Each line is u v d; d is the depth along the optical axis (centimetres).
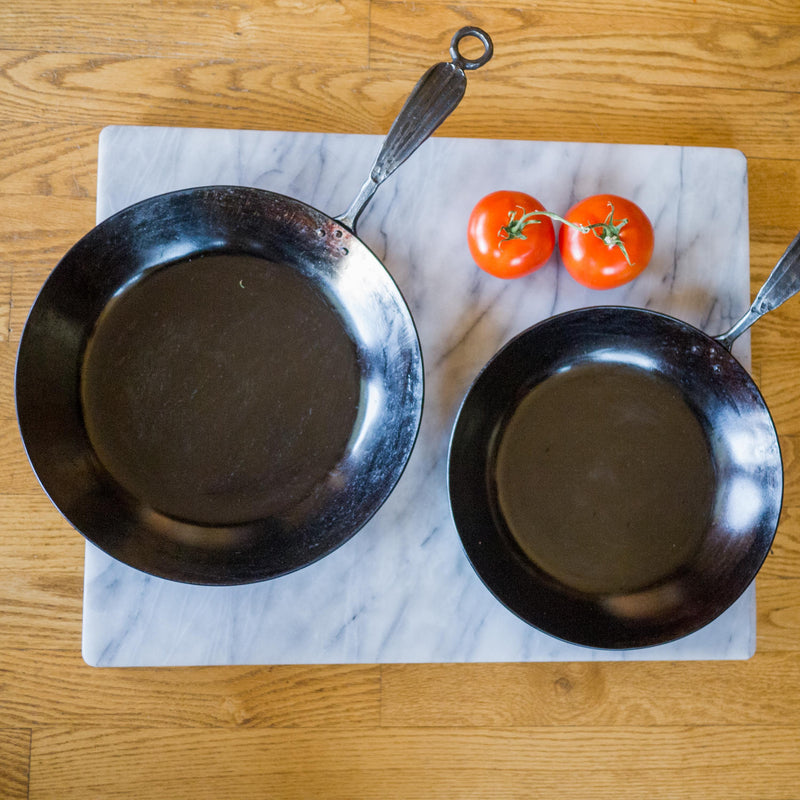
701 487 99
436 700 113
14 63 112
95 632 96
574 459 100
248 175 102
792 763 116
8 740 109
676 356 98
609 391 100
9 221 111
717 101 120
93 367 96
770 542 93
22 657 109
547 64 118
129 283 97
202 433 97
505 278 99
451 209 103
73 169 112
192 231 96
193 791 111
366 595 99
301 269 99
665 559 99
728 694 115
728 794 115
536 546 98
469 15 118
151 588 97
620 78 119
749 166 119
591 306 98
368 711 112
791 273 91
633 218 94
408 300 102
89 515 92
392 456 95
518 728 113
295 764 112
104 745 110
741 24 121
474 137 117
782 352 116
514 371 98
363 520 90
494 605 100
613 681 114
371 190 91
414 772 113
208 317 98
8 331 110
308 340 99
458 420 91
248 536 96
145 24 113
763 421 94
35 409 91
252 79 115
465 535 94
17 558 109
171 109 114
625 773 114
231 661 97
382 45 117
